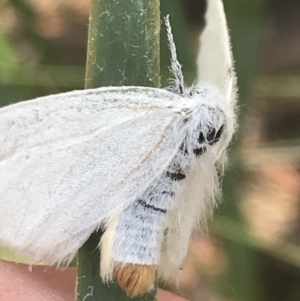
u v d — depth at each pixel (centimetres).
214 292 6
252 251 5
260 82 6
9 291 5
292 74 6
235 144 5
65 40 6
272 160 6
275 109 6
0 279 5
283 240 5
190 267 6
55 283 5
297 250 5
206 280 6
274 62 6
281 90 6
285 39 6
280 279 6
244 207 5
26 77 6
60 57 6
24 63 6
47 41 6
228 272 5
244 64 5
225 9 5
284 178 6
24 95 6
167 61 5
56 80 6
